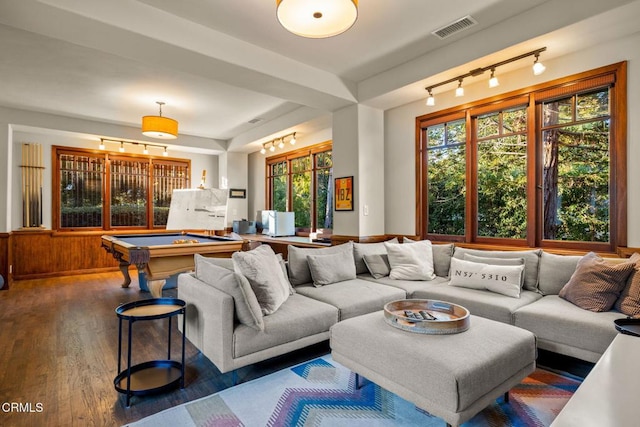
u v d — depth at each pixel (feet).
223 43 10.03
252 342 7.31
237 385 7.37
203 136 23.32
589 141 9.87
